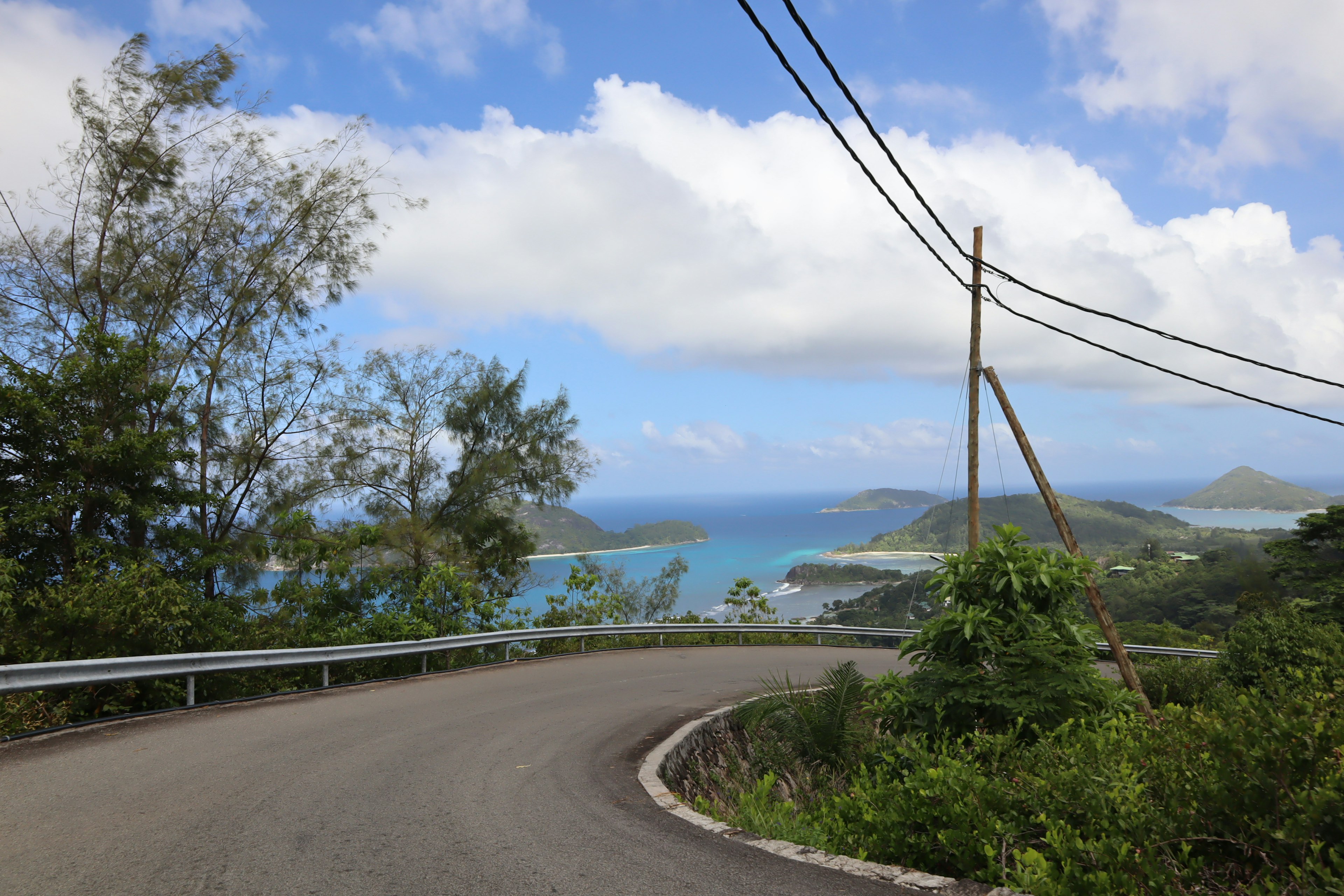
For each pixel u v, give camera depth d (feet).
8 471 41.14
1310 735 11.00
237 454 62.23
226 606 46.78
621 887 12.48
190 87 57.93
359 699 34.68
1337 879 9.11
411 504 73.97
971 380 40.75
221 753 22.48
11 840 14.62
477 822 16.39
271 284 62.85
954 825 13.33
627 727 30.60
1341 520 120.57
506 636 52.90
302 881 12.83
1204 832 11.66
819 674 52.39
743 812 17.95
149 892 12.23
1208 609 215.10
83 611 33.35
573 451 80.02
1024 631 23.71
